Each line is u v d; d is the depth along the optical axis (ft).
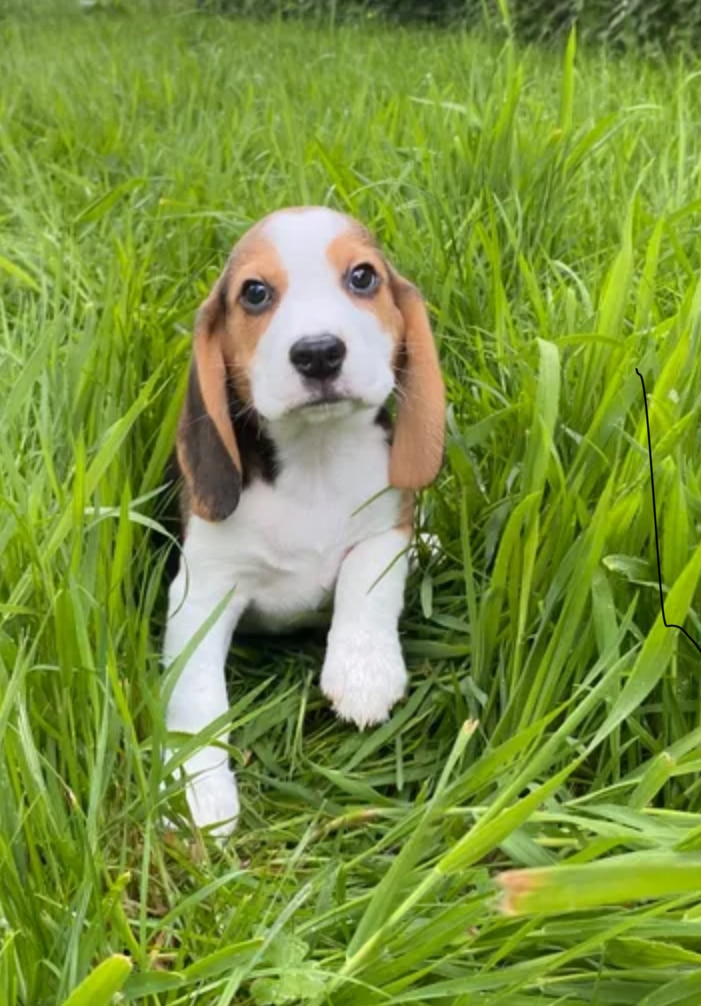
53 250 3.58
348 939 1.81
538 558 2.21
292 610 2.48
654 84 5.16
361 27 8.90
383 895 1.64
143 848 1.93
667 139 4.03
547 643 2.17
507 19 4.15
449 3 9.09
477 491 2.54
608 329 2.47
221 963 1.66
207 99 5.78
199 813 2.11
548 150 3.65
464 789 1.72
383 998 1.66
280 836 2.12
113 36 8.87
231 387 2.39
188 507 2.45
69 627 1.99
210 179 4.16
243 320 2.32
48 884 1.80
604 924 1.70
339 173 3.72
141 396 2.17
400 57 6.52
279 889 1.88
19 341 3.10
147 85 6.04
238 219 3.66
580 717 1.76
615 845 1.73
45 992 1.68
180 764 1.98
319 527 2.40
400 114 4.61
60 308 3.15
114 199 3.69
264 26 9.30
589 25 7.11
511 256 3.35
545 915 1.69
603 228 3.54
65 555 2.17
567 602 2.04
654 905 1.72
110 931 1.78
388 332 2.36
